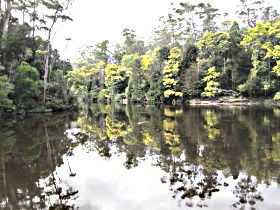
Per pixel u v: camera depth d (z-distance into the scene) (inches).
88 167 392.8
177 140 548.4
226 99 1573.6
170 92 1765.5
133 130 712.4
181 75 1829.5
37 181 338.3
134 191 295.1
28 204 267.4
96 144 554.3
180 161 402.3
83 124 871.7
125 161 416.8
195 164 383.9
